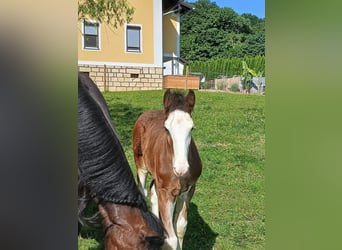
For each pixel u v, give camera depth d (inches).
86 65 386.9
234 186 165.0
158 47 417.7
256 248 116.1
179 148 87.5
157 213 115.5
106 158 67.0
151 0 413.4
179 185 96.7
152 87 417.1
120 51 402.0
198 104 308.7
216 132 237.3
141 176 129.2
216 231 128.3
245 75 406.0
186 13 510.9
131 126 243.6
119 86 402.0
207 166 186.1
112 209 65.0
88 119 67.8
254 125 249.3
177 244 93.7
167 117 93.4
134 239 61.0
